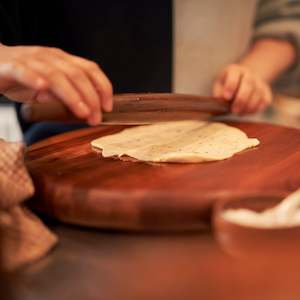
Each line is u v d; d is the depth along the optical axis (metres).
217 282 0.37
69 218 0.53
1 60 0.55
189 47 1.18
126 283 0.40
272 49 1.16
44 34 1.03
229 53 1.18
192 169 0.59
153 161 0.61
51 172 0.57
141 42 1.07
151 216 0.50
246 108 0.85
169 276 0.39
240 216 0.44
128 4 1.04
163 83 1.12
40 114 0.52
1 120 1.29
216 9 1.15
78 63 0.58
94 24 1.04
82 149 0.68
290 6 1.11
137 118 0.62
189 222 0.50
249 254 0.40
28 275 0.44
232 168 0.59
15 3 0.96
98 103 0.56
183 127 0.78
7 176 0.48
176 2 1.13
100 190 0.51
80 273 0.43
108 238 0.50
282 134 0.75
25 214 0.49
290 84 1.17
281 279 0.37
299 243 0.41
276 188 0.53
